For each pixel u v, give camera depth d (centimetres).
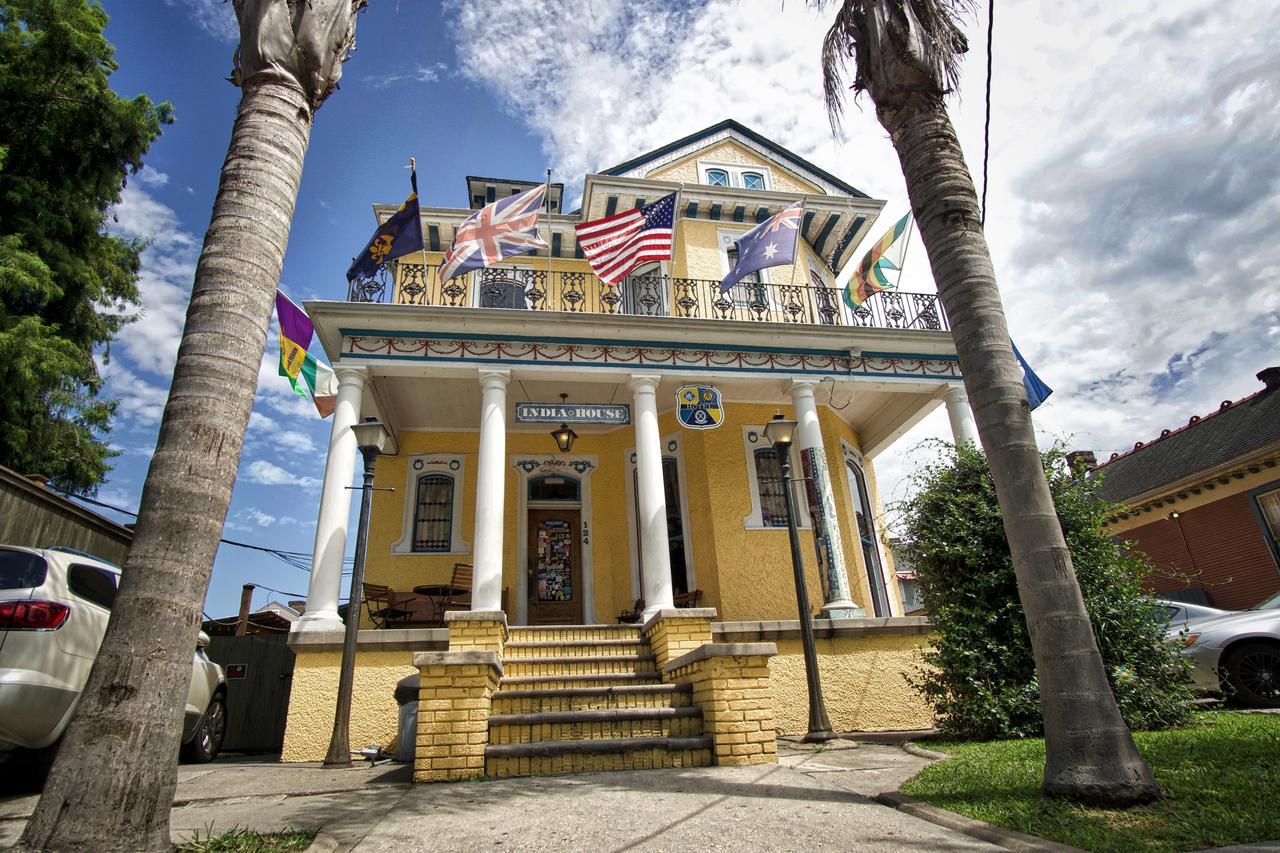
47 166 1372
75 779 272
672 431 1341
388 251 1100
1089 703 371
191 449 334
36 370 1155
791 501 842
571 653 887
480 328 1085
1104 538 714
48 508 1085
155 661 296
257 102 431
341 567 925
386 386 1180
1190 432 1812
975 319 472
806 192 1627
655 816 379
